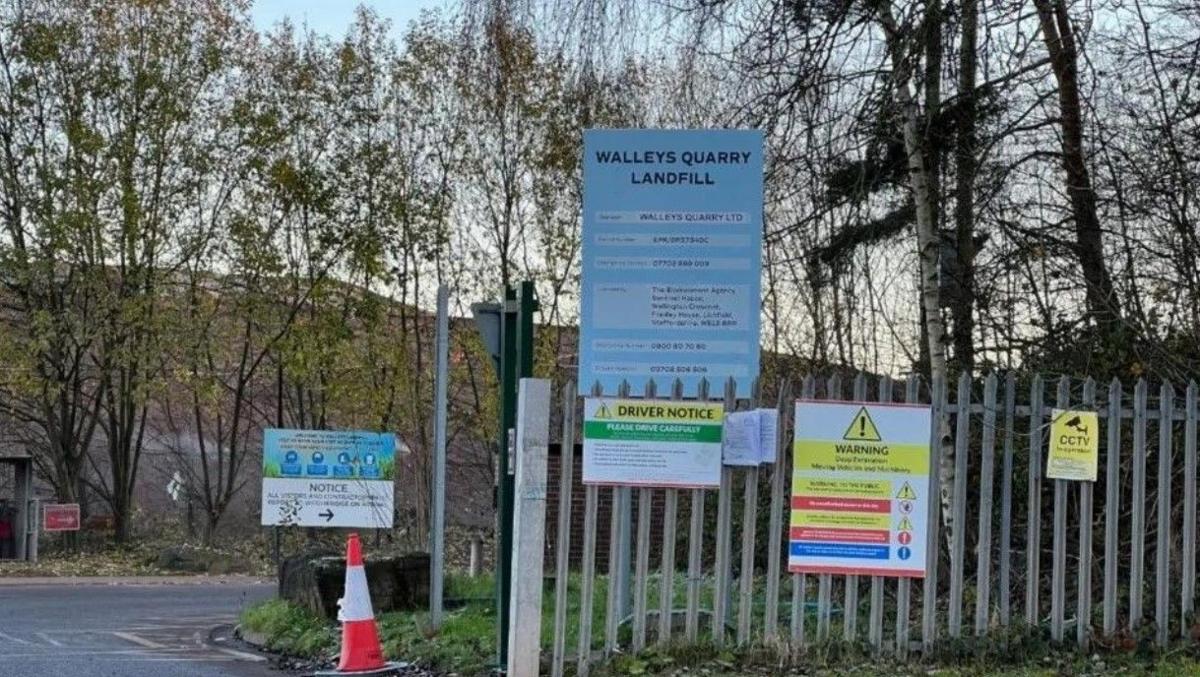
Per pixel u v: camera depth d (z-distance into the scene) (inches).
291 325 1222.3
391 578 477.7
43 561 1090.1
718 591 345.1
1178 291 443.5
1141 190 457.1
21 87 1096.2
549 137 1163.3
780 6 442.0
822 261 504.1
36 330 1120.8
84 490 1286.9
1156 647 347.6
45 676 388.5
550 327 1220.5
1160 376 429.4
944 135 462.0
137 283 1151.0
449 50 1157.1
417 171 1214.3
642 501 342.3
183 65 1138.0
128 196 1113.4
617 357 378.6
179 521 1428.4
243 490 1455.5
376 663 382.9
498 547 368.8
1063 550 351.9
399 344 1251.8
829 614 356.8
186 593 840.9
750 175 377.4
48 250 1104.2
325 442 715.4
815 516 343.6
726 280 377.4
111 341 1160.2
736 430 341.4
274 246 1201.4
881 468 342.6
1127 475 406.3
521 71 1053.8
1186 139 447.2
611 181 381.1
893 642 346.0
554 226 1214.9
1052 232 486.0
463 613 444.5
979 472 427.2
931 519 342.3
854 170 457.4
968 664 337.4
